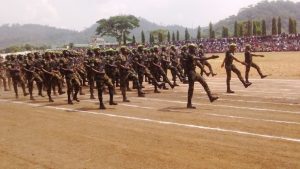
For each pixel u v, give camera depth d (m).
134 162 7.82
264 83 21.59
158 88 20.94
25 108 15.67
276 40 66.50
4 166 8.01
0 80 27.25
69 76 16.47
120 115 13.02
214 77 27.08
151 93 18.95
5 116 13.91
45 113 14.16
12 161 8.31
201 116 12.18
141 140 9.48
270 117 11.62
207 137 9.48
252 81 22.94
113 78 17.41
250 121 11.11
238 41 69.94
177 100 16.17
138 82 17.59
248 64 19.62
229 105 14.23
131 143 9.25
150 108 14.25
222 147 8.56
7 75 24.06
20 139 10.21
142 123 11.50
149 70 19.92
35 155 8.66
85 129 11.03
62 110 14.70
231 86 20.73
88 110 14.41
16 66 19.62
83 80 22.73
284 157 7.69
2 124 12.36
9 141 10.05
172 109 13.79
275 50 63.50
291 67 31.17
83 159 8.19
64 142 9.67
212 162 7.57
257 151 8.16
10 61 20.05
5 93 22.28
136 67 19.23
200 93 18.05
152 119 12.04
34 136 10.48
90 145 9.26
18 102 17.83
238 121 11.16
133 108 14.44
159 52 21.19
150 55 19.83
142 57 19.42
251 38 69.69
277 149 8.24
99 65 14.65
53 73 17.42
